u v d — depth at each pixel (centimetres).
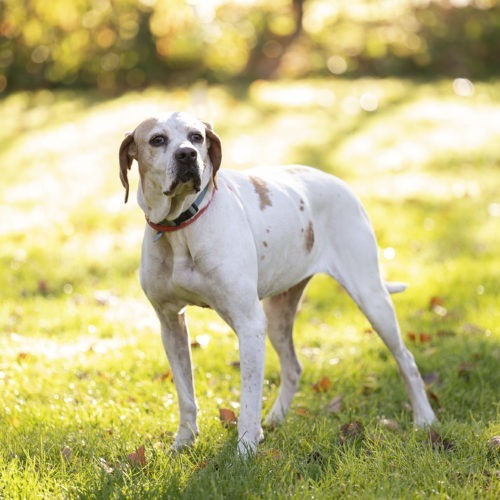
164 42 1781
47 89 1797
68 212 995
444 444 436
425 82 1770
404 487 375
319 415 490
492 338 606
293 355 503
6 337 634
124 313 689
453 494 370
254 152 1232
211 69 1808
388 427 468
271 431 471
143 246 429
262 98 1617
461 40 1859
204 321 668
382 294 486
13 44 1770
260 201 442
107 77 1780
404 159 1212
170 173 388
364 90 1675
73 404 511
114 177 1149
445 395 520
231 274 411
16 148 1350
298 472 400
